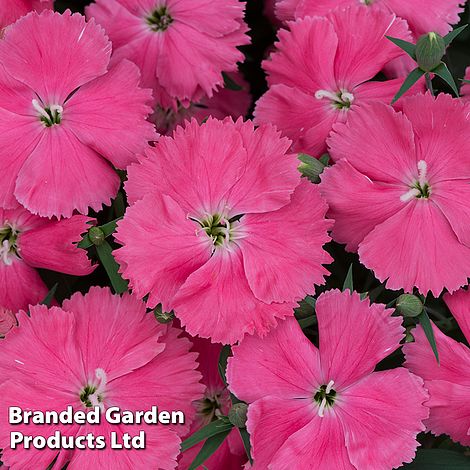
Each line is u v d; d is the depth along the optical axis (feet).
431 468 1.01
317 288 1.05
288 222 0.98
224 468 1.02
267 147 0.98
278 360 0.97
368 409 0.98
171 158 0.98
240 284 0.98
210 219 0.99
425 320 0.99
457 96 1.03
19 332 0.98
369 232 1.01
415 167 1.01
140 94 1.03
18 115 1.02
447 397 0.99
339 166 1.00
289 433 0.97
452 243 1.00
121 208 1.03
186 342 1.01
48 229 1.02
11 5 1.05
